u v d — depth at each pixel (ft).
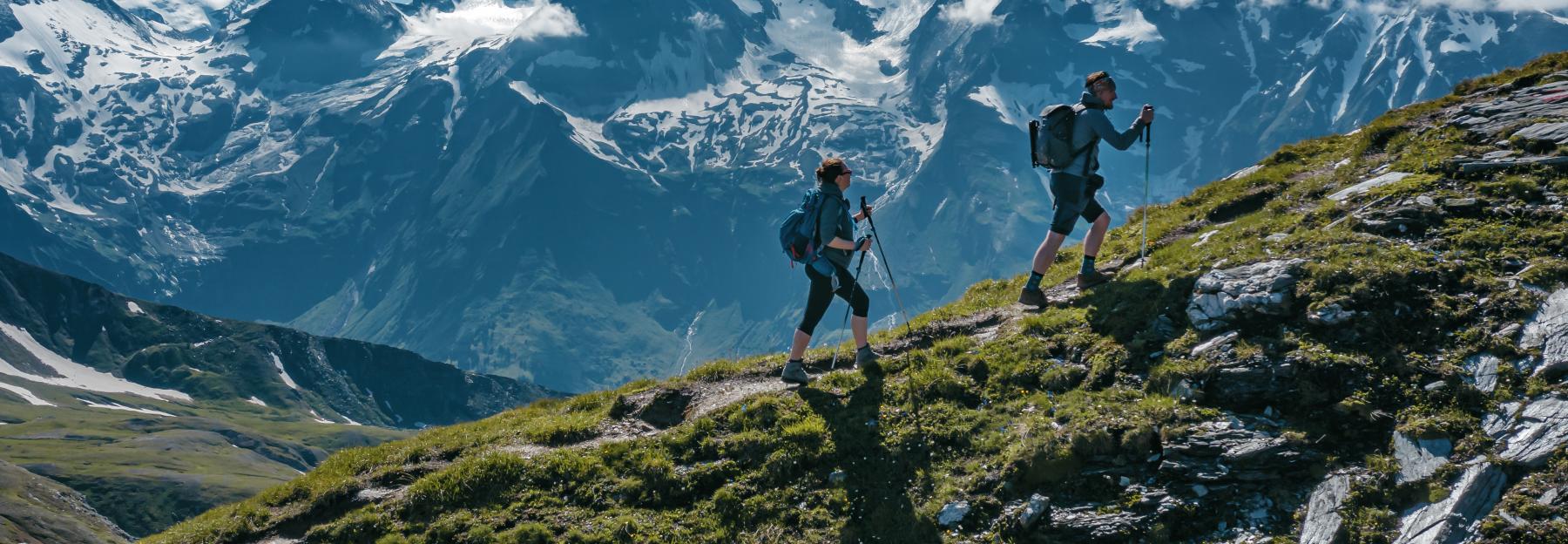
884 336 54.24
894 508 39.19
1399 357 37.99
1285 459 35.29
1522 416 33.86
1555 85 59.11
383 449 50.65
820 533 38.99
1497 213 45.70
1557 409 33.42
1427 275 41.52
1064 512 36.32
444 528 41.29
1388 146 59.77
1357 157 60.85
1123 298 48.60
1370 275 41.63
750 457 43.34
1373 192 51.34
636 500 42.27
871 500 39.93
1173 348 42.37
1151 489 35.99
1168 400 39.34
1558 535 29.37
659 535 39.93
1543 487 31.04
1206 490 35.22
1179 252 53.98
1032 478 38.17
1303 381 37.83
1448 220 46.14
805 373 49.19
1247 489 34.96
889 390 46.09
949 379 45.27
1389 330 39.37
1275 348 39.83
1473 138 55.26
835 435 43.32
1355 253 44.09
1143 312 46.52
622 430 48.80
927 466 40.78
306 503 45.32
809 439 43.27
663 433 46.44
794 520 39.88
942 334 52.39
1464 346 37.78
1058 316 49.29
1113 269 57.11
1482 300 39.78
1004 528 36.73
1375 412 35.86
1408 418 35.58
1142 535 34.58
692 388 51.47
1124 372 42.73
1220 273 45.34
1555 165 47.73
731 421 46.06
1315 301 41.16
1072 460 37.91
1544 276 39.73
